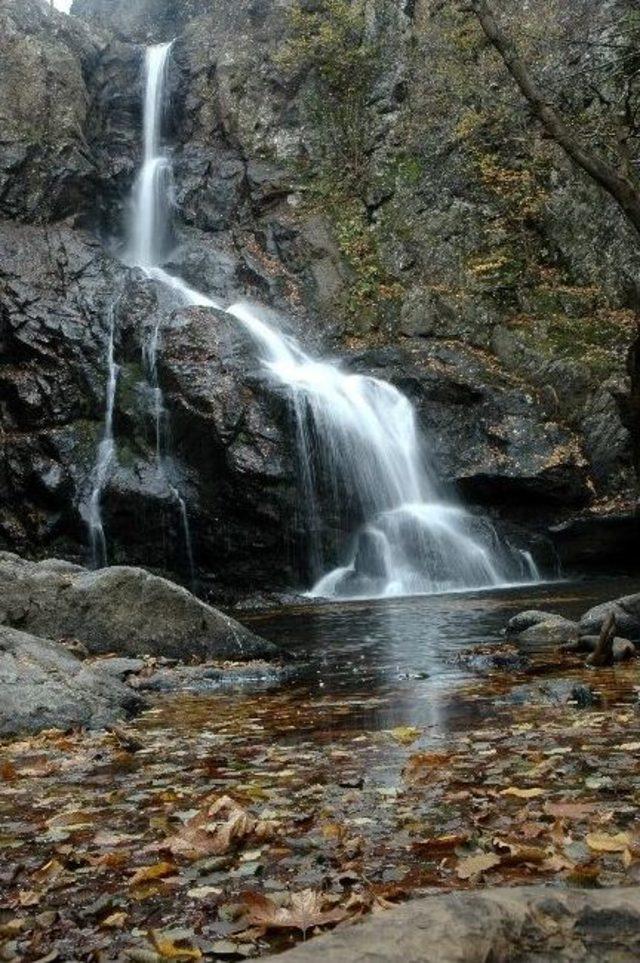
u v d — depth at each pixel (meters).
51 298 19.09
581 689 5.30
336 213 22.67
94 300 19.17
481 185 22.23
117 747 4.75
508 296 20.77
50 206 21.19
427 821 3.17
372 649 8.59
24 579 8.07
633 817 3.05
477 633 9.27
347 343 20.38
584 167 5.50
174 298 19.16
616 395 10.51
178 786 3.88
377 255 21.86
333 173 23.47
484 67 22.55
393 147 23.31
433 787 3.61
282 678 7.12
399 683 6.49
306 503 16.62
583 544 16.94
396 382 18.45
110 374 18.12
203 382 16.95
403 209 22.44
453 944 1.25
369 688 6.36
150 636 8.18
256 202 23.27
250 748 4.57
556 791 3.43
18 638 6.04
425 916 1.30
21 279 19.16
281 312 20.84
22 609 7.95
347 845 2.92
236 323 18.20
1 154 21.16
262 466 16.30
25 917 2.52
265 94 24.62
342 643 9.21
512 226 21.75
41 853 3.07
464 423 18.03
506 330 19.72
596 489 17.36
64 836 3.24
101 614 8.11
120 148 24.59
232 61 25.08
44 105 22.28
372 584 16.33
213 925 2.41
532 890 1.39
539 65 18.05
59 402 17.91
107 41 25.81
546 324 19.73
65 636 7.99
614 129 7.52
